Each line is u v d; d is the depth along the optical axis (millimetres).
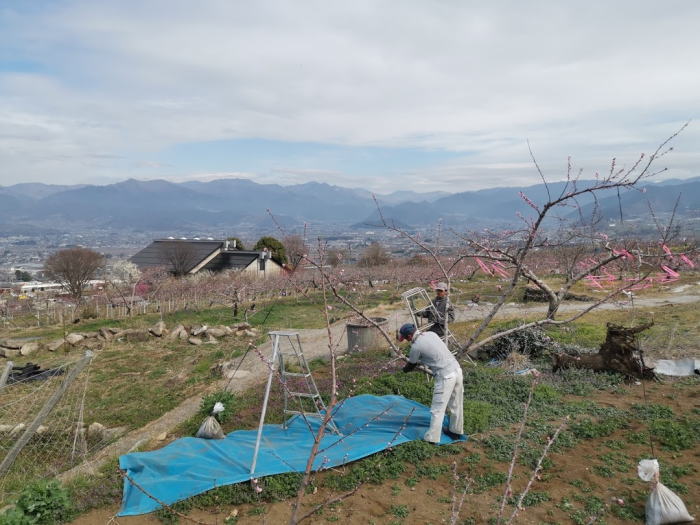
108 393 11859
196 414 9047
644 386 8281
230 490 5715
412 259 38906
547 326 13633
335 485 5777
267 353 14578
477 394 8266
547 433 6605
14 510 5324
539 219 5930
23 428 9445
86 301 28031
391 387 9180
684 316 14766
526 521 4801
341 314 20078
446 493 5449
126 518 5387
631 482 5301
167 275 37281
